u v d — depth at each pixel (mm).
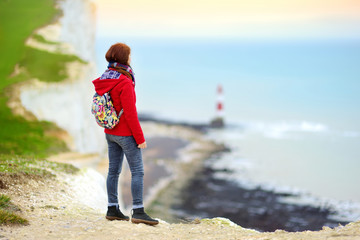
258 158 40062
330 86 149500
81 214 5625
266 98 116125
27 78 20406
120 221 5242
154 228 5176
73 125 19297
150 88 142500
